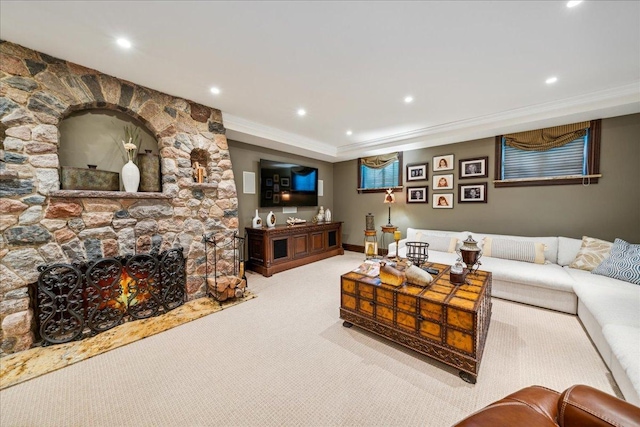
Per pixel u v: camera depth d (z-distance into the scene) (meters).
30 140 2.00
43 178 2.05
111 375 1.75
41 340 2.12
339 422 1.38
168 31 1.81
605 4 1.54
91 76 2.30
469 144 4.23
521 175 3.79
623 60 2.16
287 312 2.74
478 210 4.17
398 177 5.15
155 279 2.70
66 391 1.60
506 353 1.96
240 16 1.66
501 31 1.81
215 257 3.20
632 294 2.09
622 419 0.71
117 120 2.58
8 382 1.66
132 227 2.54
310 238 4.90
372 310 2.20
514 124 3.38
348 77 2.48
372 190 5.59
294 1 1.53
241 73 2.39
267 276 4.00
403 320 2.01
